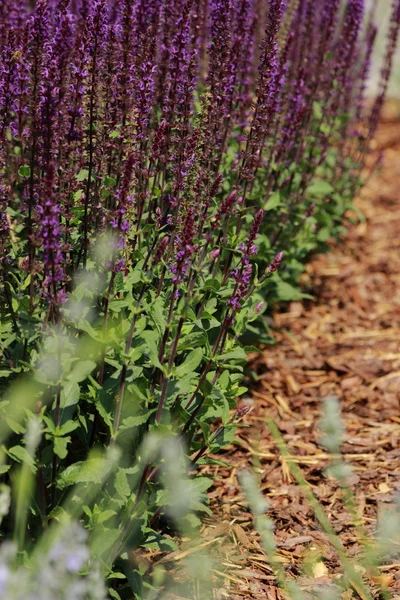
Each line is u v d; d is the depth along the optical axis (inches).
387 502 237.6
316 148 327.6
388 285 408.8
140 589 189.5
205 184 216.5
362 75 383.2
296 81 290.5
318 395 308.3
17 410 170.9
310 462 262.1
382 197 511.8
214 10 224.5
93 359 185.2
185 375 192.1
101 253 180.5
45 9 179.2
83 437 191.6
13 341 187.2
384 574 203.6
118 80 200.4
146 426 195.0
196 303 206.8
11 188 214.1
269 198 292.2
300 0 335.9
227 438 201.0
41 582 133.3
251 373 309.0
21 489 147.0
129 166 168.4
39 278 187.3
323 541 219.6
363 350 345.1
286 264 328.5
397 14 377.7
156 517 207.6
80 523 182.5
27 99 188.9
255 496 173.0
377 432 281.6
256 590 200.4
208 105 218.4
